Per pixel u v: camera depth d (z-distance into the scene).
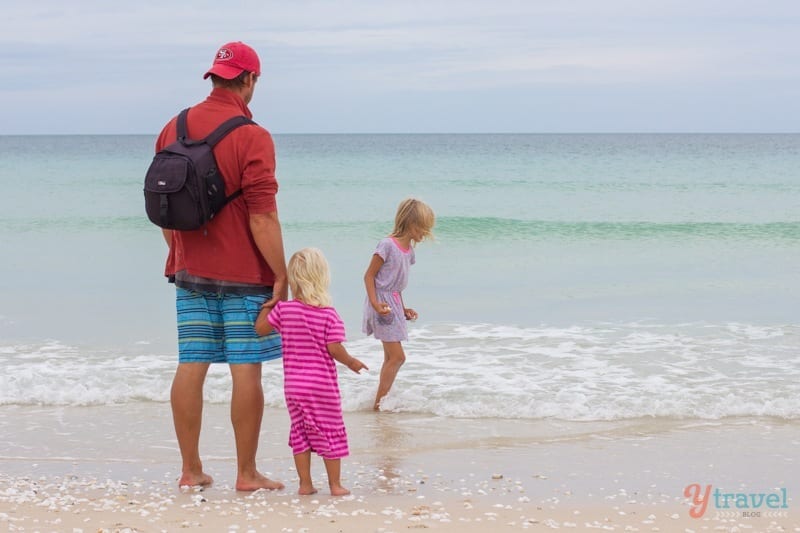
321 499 4.54
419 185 30.44
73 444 5.85
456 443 5.86
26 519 4.08
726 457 5.47
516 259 15.51
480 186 30.25
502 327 9.84
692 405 6.71
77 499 4.48
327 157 55.03
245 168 4.39
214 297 4.61
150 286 12.76
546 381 7.49
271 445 5.86
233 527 3.96
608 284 12.88
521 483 4.91
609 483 4.92
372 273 6.86
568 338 9.21
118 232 19.06
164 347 8.91
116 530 3.89
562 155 57.84
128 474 5.13
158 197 4.28
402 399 6.90
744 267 14.54
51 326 9.96
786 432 6.09
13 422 6.43
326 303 4.65
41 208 23.38
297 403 4.59
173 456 5.57
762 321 10.09
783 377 7.56
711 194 27.33
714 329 9.64
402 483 4.92
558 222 20.53
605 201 25.66
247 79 4.65
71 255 15.85
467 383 7.45
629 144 98.62
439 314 10.63
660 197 26.56
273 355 4.72
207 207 4.32
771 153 61.25
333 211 22.75
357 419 6.55
